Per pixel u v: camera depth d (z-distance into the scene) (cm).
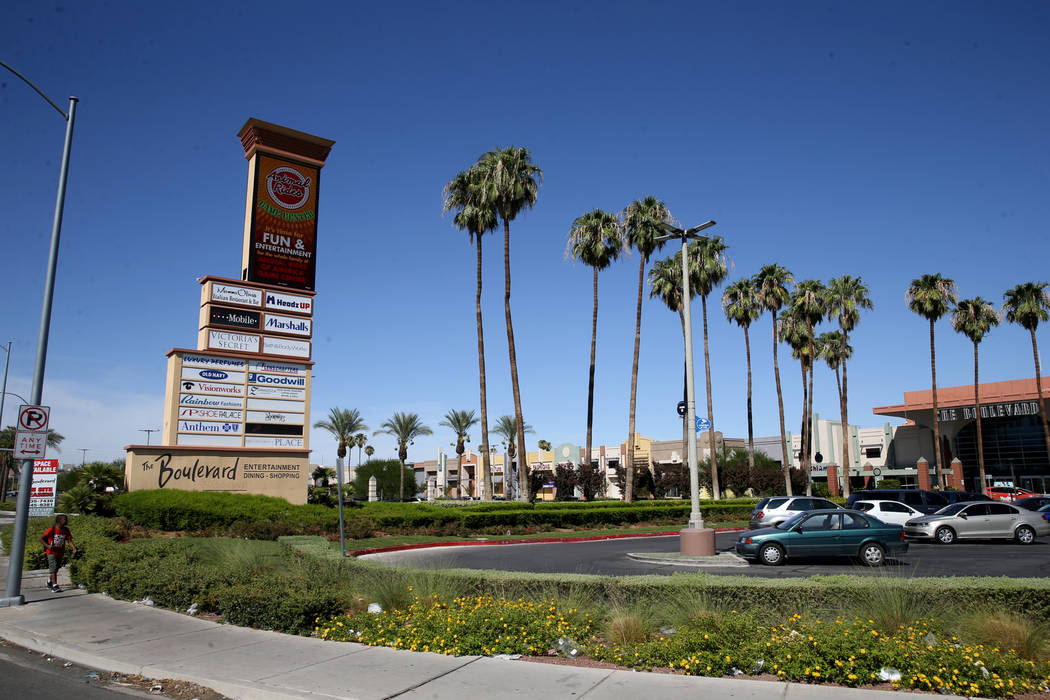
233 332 2916
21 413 1291
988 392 6888
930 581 930
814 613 899
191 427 2767
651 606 952
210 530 2444
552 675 739
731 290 5544
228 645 902
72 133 1435
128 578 1264
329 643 906
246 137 3141
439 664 789
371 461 9294
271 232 3075
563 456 7825
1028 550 2181
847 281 5759
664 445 7950
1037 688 673
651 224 4412
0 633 1027
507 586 1057
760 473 5253
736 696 657
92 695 726
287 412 2992
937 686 663
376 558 2075
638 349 4453
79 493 2545
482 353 4009
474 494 9362
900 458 7688
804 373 6316
